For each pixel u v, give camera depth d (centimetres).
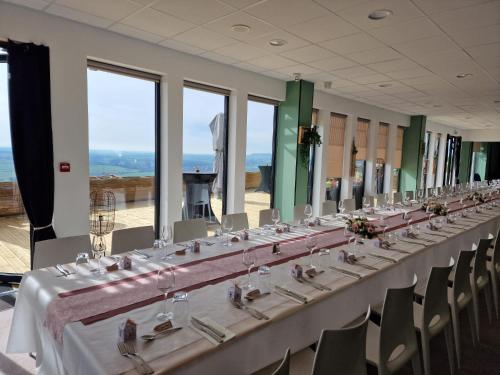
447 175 1346
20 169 328
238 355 157
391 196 777
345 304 221
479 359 268
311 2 288
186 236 349
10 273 368
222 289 198
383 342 181
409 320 197
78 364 141
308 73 539
